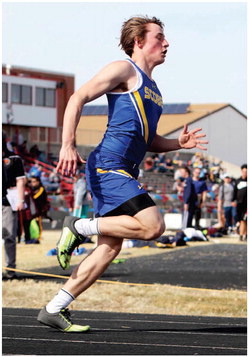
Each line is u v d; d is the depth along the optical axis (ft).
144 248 73.00
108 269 53.62
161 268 54.65
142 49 22.81
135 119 21.94
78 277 22.54
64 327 22.49
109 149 22.06
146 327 25.26
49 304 22.65
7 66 169.99
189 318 30.14
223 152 297.94
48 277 46.85
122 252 67.41
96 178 22.09
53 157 175.22
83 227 22.09
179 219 105.70
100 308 35.42
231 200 93.97
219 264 58.03
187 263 58.65
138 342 20.49
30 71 176.24
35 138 179.73
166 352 18.66
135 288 41.98
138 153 22.36
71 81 185.98
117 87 22.00
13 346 19.36
